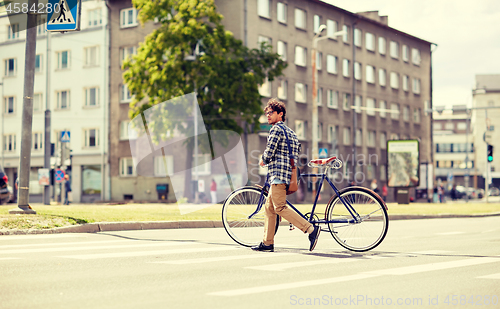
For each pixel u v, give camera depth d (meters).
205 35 33.22
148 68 33.09
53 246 8.72
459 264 6.95
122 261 7.07
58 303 4.62
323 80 46.59
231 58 34.31
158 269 6.43
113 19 43.25
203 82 32.19
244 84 33.31
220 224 13.97
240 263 6.92
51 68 45.53
